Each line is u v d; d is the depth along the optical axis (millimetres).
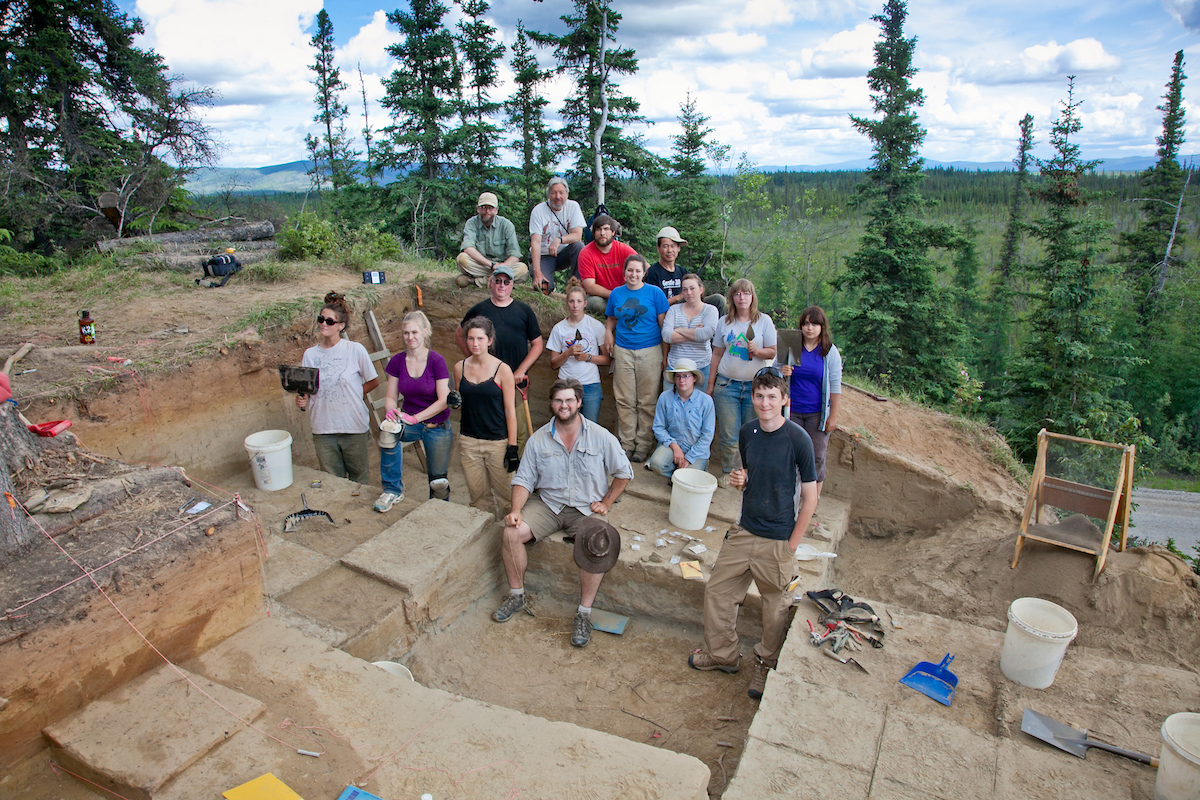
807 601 4590
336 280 8672
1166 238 35688
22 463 3738
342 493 6102
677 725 4355
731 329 6289
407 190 22750
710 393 6598
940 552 6270
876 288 24531
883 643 4152
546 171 25578
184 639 3605
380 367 7773
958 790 3068
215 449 6371
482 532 5566
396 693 3527
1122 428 14445
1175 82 35062
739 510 6246
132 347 6172
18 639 2854
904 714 3531
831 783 3109
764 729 3438
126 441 5625
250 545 3934
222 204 23688
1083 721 3496
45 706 3008
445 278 8727
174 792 2805
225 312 7215
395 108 24516
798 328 5914
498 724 3350
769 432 4184
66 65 17000
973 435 8195
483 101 25469
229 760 2992
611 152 22797
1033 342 24438
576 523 5430
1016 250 43781
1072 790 3064
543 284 8125
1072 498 5355
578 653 5109
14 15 16969
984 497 6672
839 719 3496
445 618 5188
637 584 5441
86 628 3109
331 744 3146
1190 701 3617
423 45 24531
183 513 3760
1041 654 3664
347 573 4941
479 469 5895
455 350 8711
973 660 4008
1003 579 5512
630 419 6941
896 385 25109
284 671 3617
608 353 6793
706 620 4699
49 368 5566
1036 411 23656
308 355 6137
